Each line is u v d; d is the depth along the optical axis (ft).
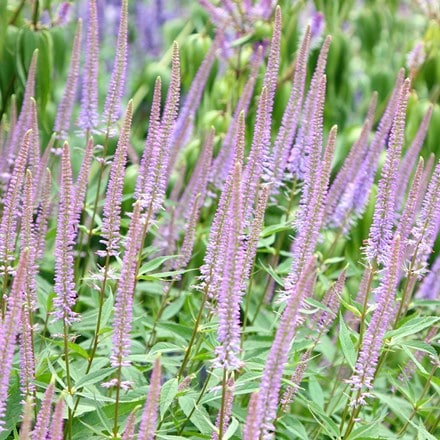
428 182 28.02
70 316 20.86
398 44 45.24
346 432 21.20
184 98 37.11
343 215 27.63
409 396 23.02
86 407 20.33
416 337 27.32
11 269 20.49
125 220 26.12
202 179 27.02
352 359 20.31
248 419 15.49
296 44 35.68
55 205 29.14
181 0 52.29
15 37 31.09
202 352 22.86
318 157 22.62
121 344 18.75
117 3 49.73
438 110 33.30
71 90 27.66
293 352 22.40
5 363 16.63
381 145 26.76
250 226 20.40
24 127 26.73
